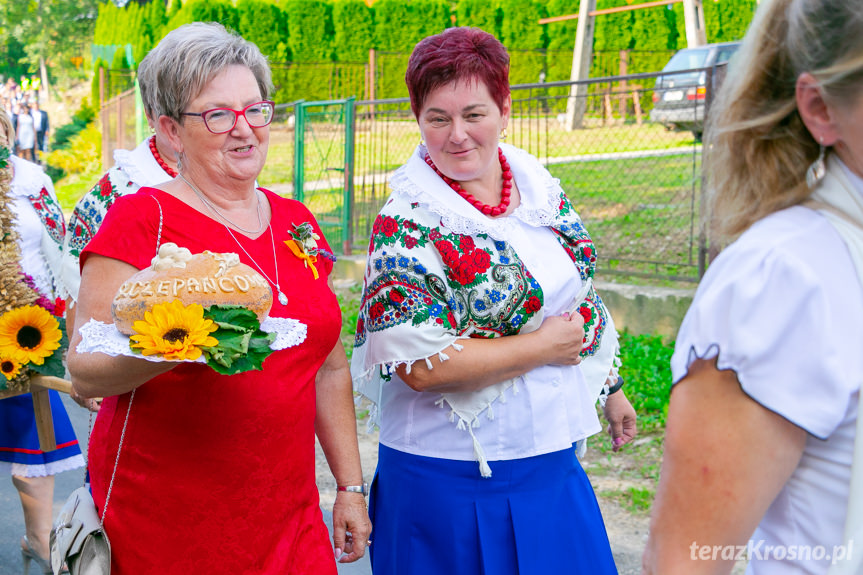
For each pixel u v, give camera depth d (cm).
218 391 208
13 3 2994
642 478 470
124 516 212
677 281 710
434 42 243
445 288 242
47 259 375
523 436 248
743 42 137
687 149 1038
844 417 124
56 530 216
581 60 1677
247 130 221
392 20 2236
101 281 210
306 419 228
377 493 269
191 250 216
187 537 211
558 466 257
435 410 250
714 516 129
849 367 122
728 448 128
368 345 245
